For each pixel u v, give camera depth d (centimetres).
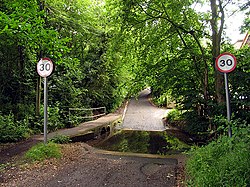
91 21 1387
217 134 759
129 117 1775
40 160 541
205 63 847
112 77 1877
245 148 349
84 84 1661
